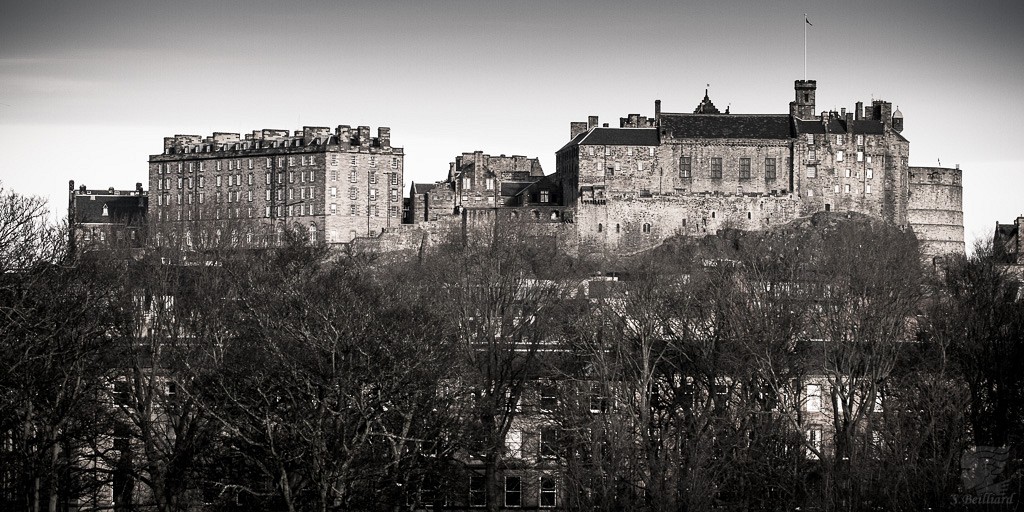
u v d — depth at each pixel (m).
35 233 151.00
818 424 153.75
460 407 138.88
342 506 124.38
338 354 130.38
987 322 155.88
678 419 144.25
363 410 125.56
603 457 138.88
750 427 145.62
